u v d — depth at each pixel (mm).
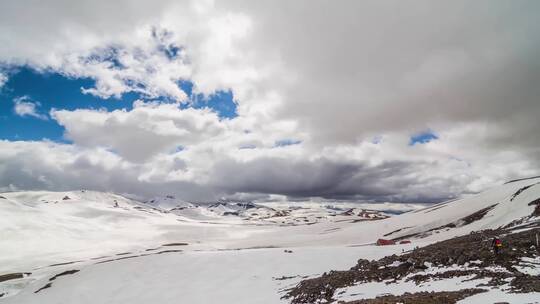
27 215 185000
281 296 34250
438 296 20328
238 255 57969
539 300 16547
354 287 29578
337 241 124125
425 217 119250
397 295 23797
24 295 60188
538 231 32000
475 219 84812
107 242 162125
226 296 39156
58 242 147875
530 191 74000
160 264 59625
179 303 40500
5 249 126125
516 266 23453
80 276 62094
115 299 47750
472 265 25953
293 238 157750
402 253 41250
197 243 163875
